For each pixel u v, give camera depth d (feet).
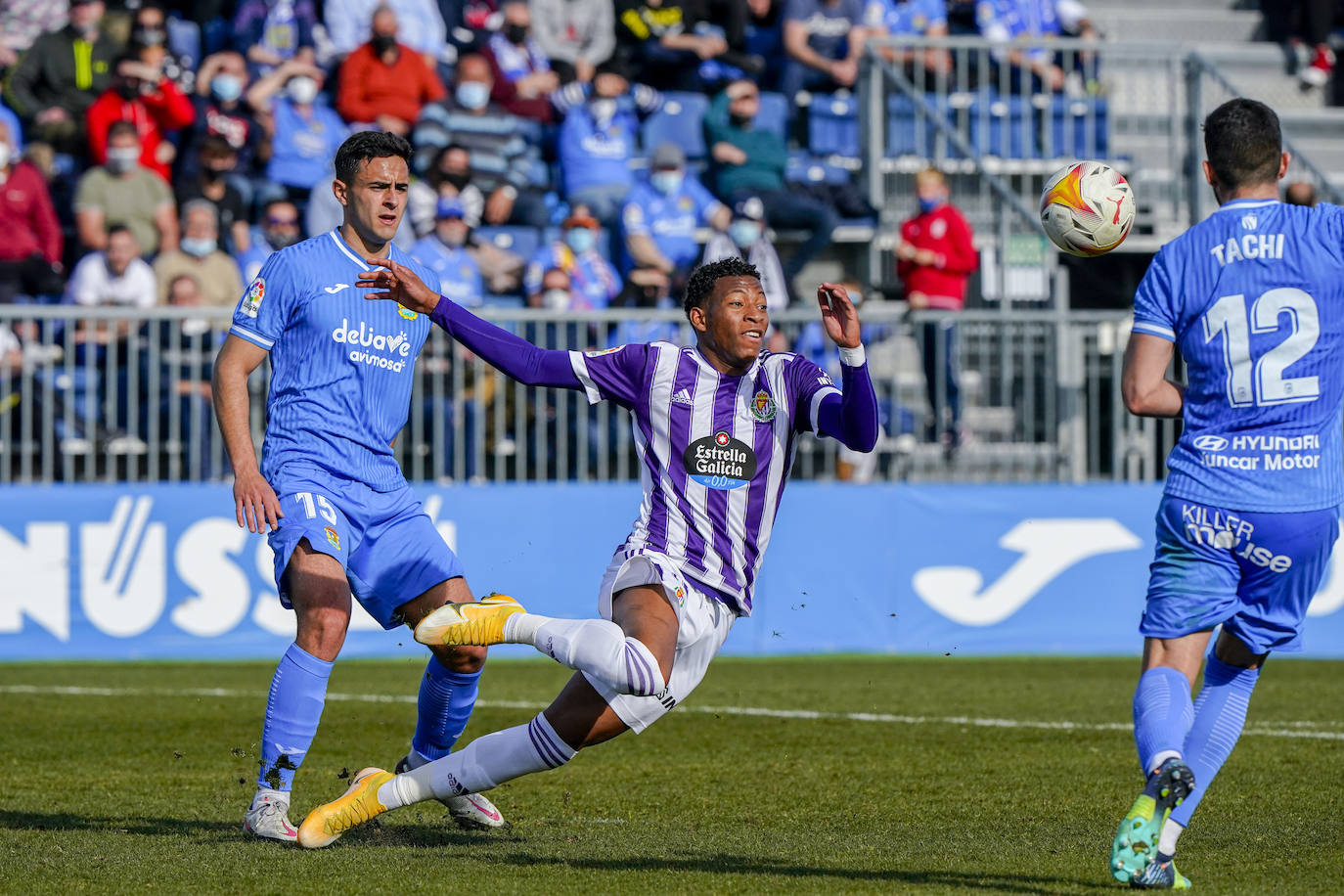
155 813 63.67
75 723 91.35
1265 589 49.80
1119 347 139.13
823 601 133.28
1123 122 198.80
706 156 185.57
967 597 134.41
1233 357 49.11
